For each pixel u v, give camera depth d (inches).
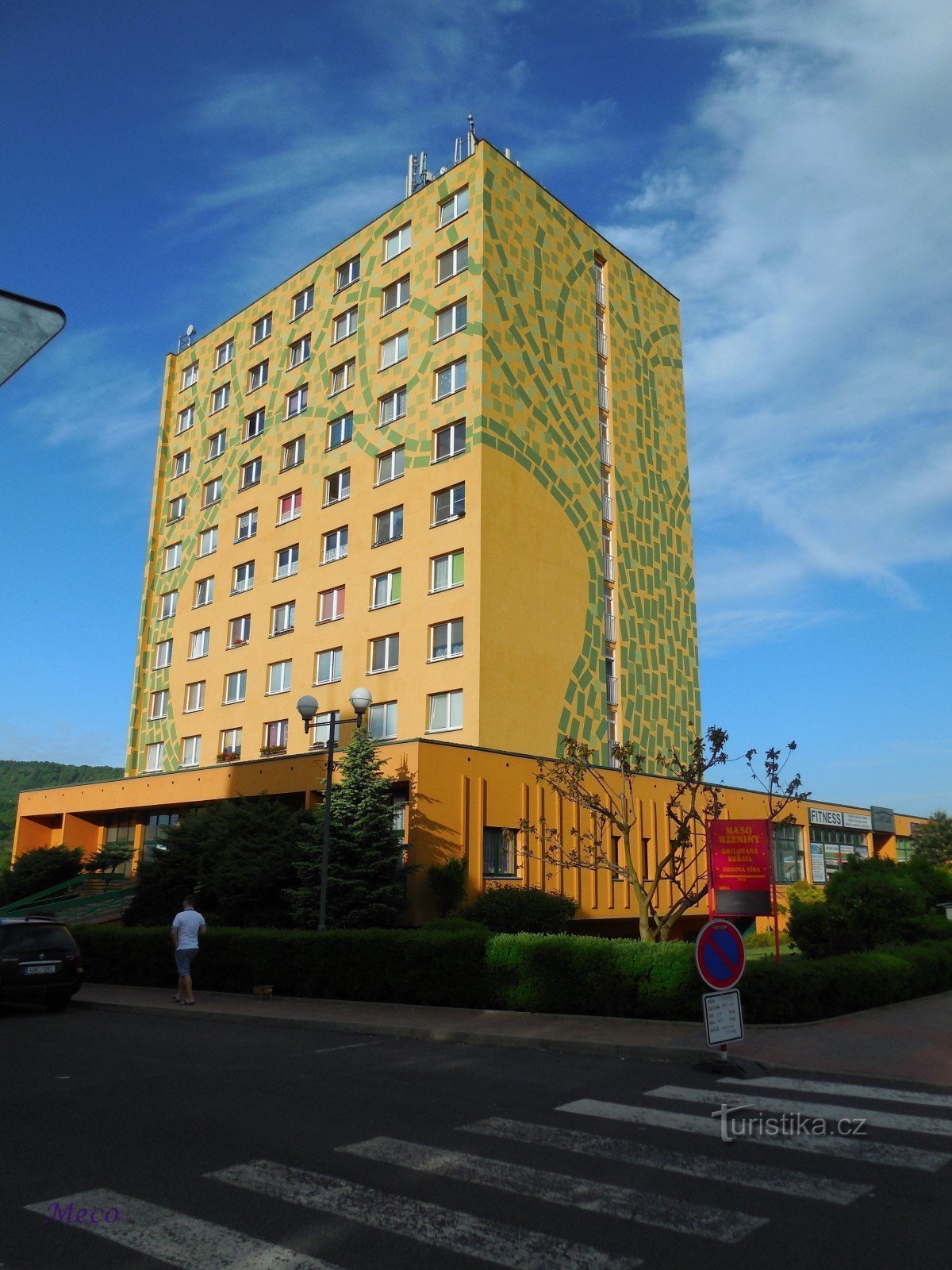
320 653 1311.5
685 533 1560.0
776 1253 193.6
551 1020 510.6
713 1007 385.1
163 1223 212.1
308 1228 208.5
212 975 720.3
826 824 1577.3
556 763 872.3
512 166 1322.6
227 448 1612.9
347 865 848.9
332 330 1450.5
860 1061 388.8
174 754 1545.3
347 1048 458.0
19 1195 232.8
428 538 1193.4
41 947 636.7
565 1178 241.8
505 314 1249.4
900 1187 234.2
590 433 1366.9
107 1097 343.0
